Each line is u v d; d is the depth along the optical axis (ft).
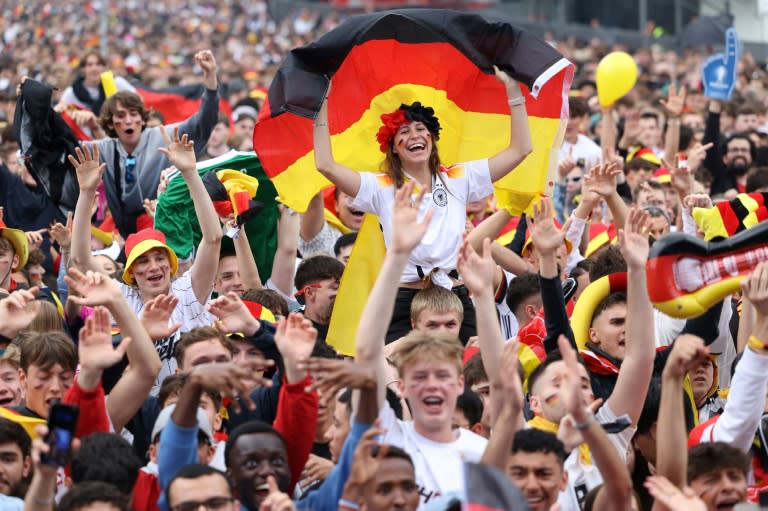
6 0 404.57
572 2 358.84
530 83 81.00
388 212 79.87
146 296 85.40
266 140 81.97
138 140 107.34
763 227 57.16
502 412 56.54
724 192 134.00
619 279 74.02
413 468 55.31
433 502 56.80
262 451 58.54
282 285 93.66
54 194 104.06
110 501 54.54
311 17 390.42
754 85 212.84
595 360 71.26
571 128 133.39
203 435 62.54
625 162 135.74
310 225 100.99
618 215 88.79
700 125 163.43
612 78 127.34
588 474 66.39
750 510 56.80
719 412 79.15
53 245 108.68
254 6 406.82
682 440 57.31
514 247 96.94
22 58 310.86
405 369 61.11
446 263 81.10
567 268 94.48
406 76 83.56
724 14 276.62
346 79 82.17
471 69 83.61
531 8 369.71
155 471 62.64
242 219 89.86
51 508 54.03
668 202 118.32
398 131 79.87
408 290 81.82
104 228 112.68
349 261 81.92
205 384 57.77
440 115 84.48
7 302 71.15
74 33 370.94
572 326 74.08
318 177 83.20
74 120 125.08
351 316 81.71
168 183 93.91
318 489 59.00
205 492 55.93
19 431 63.05
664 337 82.38
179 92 136.46
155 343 81.97
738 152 134.10
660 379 69.51
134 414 68.28
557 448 60.08
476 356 73.56
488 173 81.71
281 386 68.49
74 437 58.23
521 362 74.90
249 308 76.79
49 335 70.18
